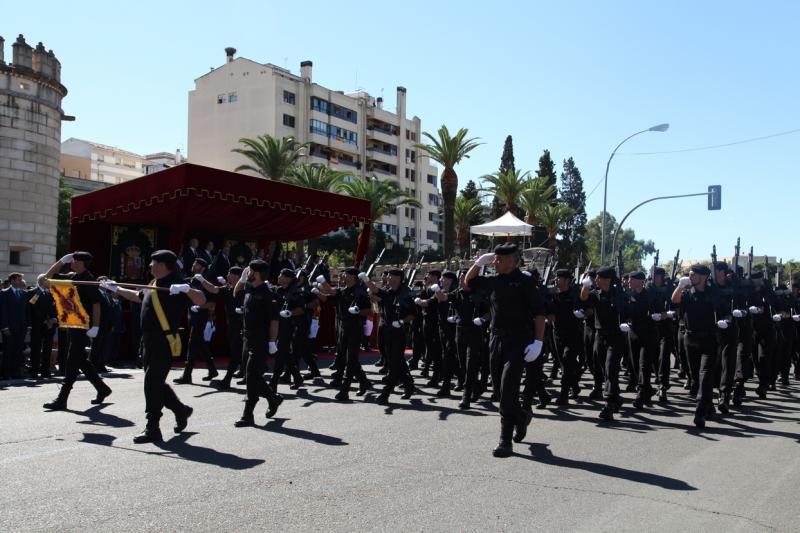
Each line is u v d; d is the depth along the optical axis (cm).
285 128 6738
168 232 1797
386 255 6378
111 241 1695
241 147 6750
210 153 6950
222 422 800
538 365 818
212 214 1716
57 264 870
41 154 3222
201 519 461
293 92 6844
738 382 1022
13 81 3109
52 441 686
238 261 2003
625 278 1155
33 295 1181
